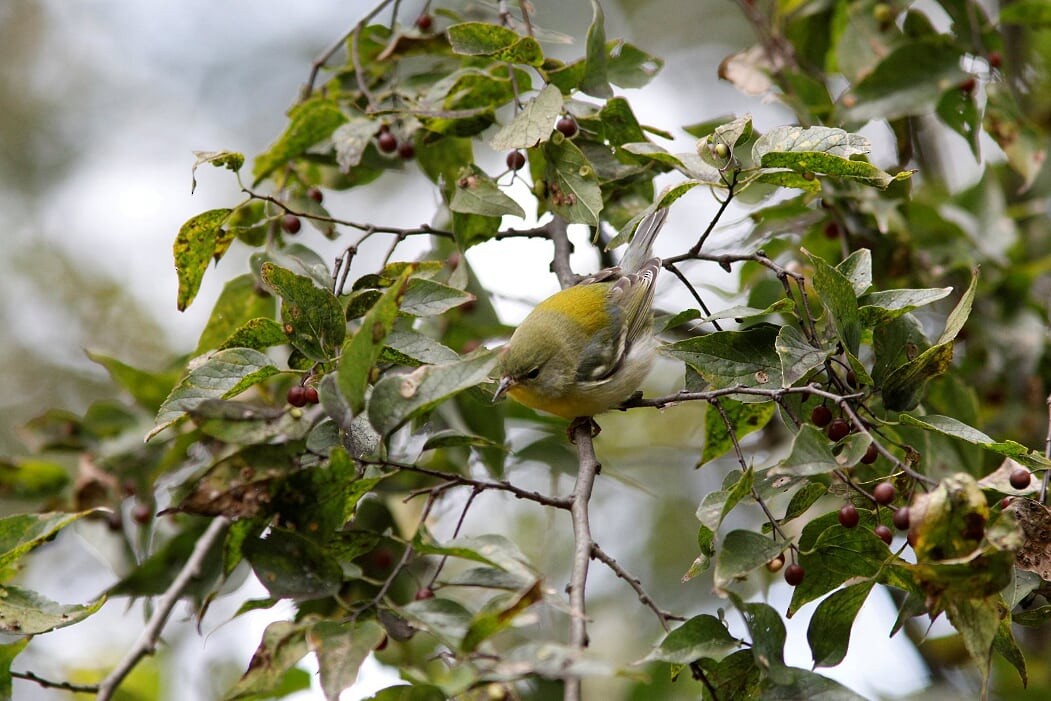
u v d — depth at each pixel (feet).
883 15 38.27
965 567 20.04
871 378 24.38
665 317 37.65
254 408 21.56
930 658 40.98
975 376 40.06
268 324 25.29
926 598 20.42
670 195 25.95
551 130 28.55
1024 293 40.06
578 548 22.11
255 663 19.43
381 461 21.90
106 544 35.65
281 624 19.90
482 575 21.22
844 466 21.54
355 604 20.72
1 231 58.29
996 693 39.73
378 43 37.22
